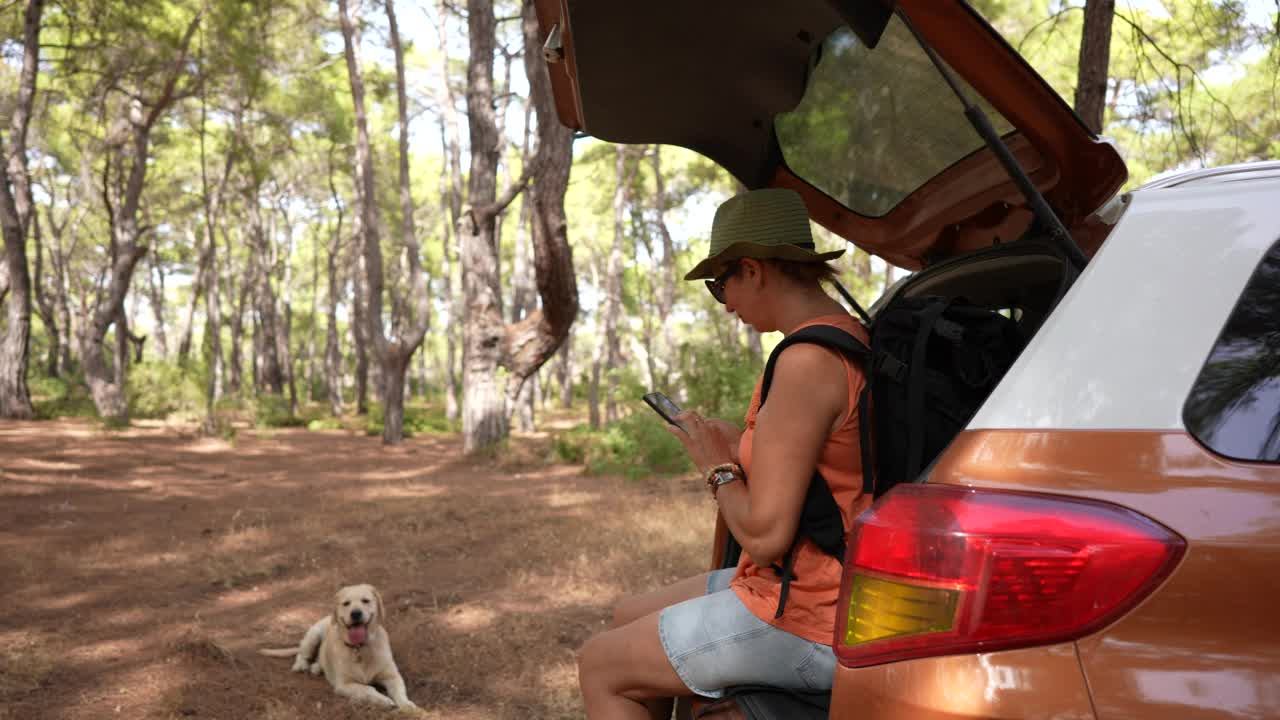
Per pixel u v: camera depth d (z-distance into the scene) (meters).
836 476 1.87
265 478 15.46
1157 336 1.47
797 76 2.40
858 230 2.80
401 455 20.97
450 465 18.27
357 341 45.38
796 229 2.11
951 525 1.40
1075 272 1.67
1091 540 1.32
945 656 1.36
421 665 5.52
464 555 8.62
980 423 1.51
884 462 1.85
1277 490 1.31
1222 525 1.30
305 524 10.24
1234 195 1.59
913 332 1.90
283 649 5.78
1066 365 1.49
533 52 17.80
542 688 5.01
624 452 16.36
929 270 2.58
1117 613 1.29
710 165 31.66
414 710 4.75
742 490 1.96
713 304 34.69
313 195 45.81
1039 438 1.44
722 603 2.01
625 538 9.10
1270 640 1.25
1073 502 1.37
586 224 41.59
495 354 19.86
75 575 7.70
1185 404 1.40
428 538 9.44
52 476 14.41
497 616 6.46
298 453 21.02
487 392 19.81
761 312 2.13
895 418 1.84
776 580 1.96
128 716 4.48
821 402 1.83
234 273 55.19
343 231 55.56
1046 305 2.55
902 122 2.32
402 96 26.09
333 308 44.34
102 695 4.79
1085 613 1.30
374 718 4.65
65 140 34.47
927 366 1.88
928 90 2.15
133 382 28.45
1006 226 2.45
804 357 1.85
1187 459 1.36
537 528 9.93
